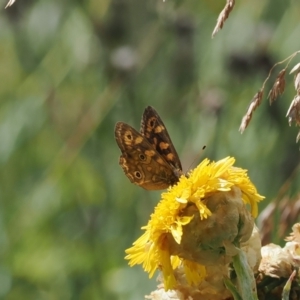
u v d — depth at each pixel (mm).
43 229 1962
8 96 2002
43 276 1960
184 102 1861
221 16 1609
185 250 1599
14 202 1965
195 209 1599
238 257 1598
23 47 1971
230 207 1598
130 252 1605
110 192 1962
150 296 1615
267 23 1832
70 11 1923
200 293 1605
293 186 1804
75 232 2006
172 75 1866
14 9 1937
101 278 1936
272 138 1828
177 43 1861
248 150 1833
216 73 1850
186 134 1856
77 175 1931
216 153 1835
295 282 1612
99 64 1905
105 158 1956
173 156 1650
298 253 1618
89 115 1867
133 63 1866
